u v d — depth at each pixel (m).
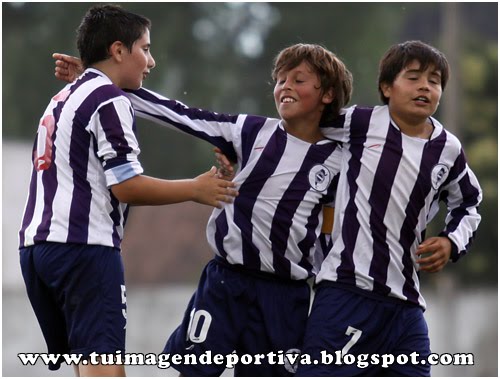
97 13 11.11
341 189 11.16
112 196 10.51
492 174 50.31
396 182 10.98
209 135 11.46
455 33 42.09
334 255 11.04
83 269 10.35
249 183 11.27
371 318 10.87
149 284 45.34
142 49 11.15
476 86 53.06
